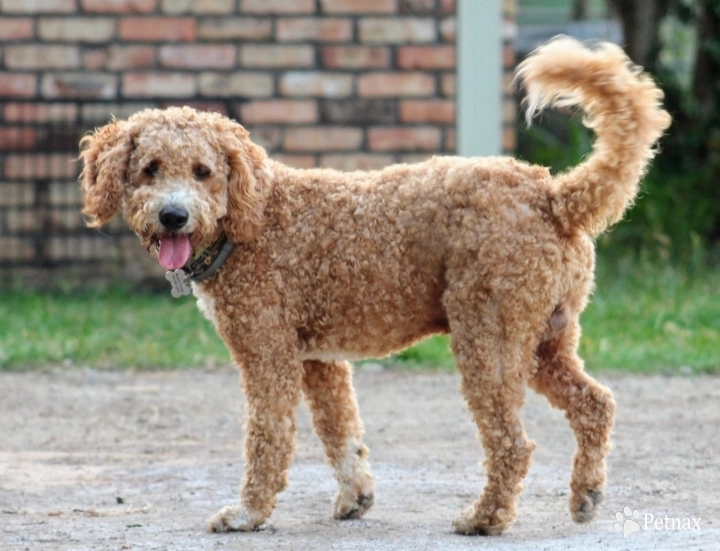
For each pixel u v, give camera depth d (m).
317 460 9.38
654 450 9.43
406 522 7.54
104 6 16.55
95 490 8.43
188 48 16.62
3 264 16.78
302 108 16.72
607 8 22.94
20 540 7.07
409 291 7.30
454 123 16.75
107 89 16.62
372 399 11.62
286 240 7.40
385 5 16.62
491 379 7.08
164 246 7.28
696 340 13.72
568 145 21.09
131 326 14.62
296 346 7.45
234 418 10.87
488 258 7.04
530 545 6.79
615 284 16.36
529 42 26.97
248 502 7.34
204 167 7.32
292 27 16.64
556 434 10.10
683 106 21.77
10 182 16.72
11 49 16.52
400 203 7.30
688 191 20.64
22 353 13.22
